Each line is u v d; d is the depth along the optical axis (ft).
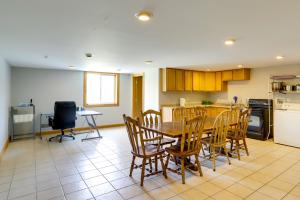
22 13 6.13
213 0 5.28
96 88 22.08
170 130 9.51
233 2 5.39
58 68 19.03
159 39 9.02
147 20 6.70
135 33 8.13
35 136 18.07
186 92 22.25
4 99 13.93
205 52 11.81
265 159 11.81
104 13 6.16
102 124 22.20
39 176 9.50
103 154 12.82
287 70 16.75
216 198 7.52
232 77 20.11
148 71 21.20
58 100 19.52
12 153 13.07
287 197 7.61
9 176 9.49
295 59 14.21
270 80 17.83
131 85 24.17
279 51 11.47
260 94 18.66
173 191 8.04
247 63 16.25
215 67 18.81
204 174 9.67
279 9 5.82
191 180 9.03
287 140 14.84
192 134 9.36
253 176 9.45
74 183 8.76
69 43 9.64
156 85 20.04
